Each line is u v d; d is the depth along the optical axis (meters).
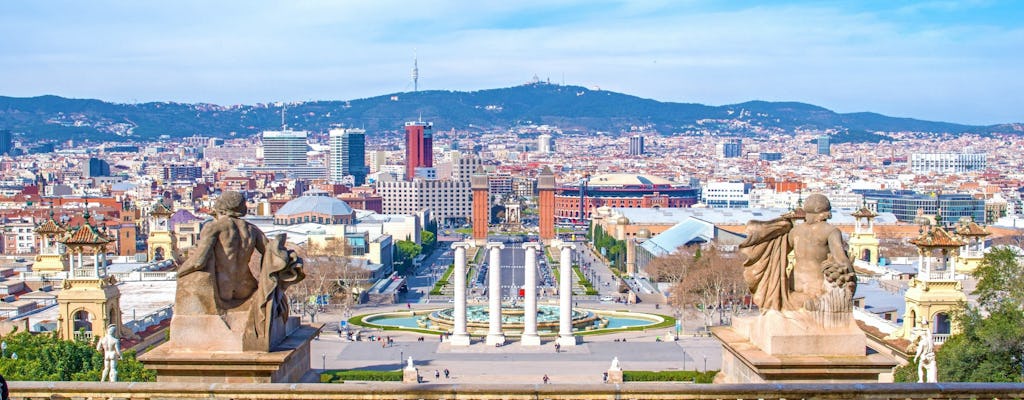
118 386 41.19
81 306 179.62
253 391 41.06
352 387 41.06
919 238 180.50
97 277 180.00
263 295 43.50
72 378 116.06
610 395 41.19
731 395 40.97
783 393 41.06
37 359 124.31
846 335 44.34
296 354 46.22
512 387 41.31
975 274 132.25
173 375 43.38
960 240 179.50
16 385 41.09
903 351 172.12
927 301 176.62
